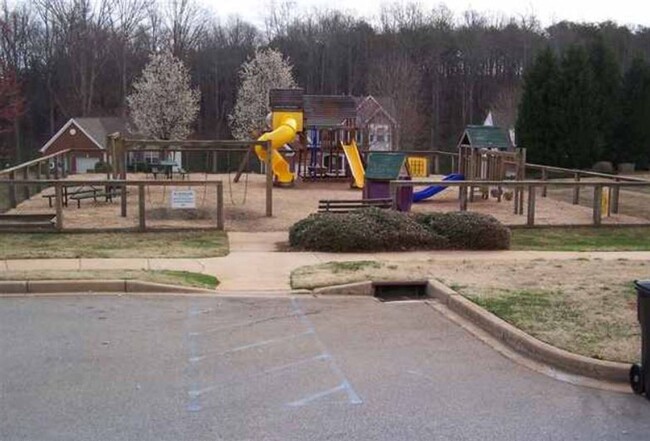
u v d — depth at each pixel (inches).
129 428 193.5
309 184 1044.5
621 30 2898.6
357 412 207.5
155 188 917.2
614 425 200.8
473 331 304.5
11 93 1920.5
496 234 523.8
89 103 2829.7
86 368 246.7
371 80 2896.2
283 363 255.0
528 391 228.7
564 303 332.8
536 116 1489.9
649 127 1588.3
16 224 564.1
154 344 278.2
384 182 767.1
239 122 2623.0
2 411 205.2
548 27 3250.5
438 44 3159.5
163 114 2551.7
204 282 398.0
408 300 375.6
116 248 502.0
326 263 451.8
